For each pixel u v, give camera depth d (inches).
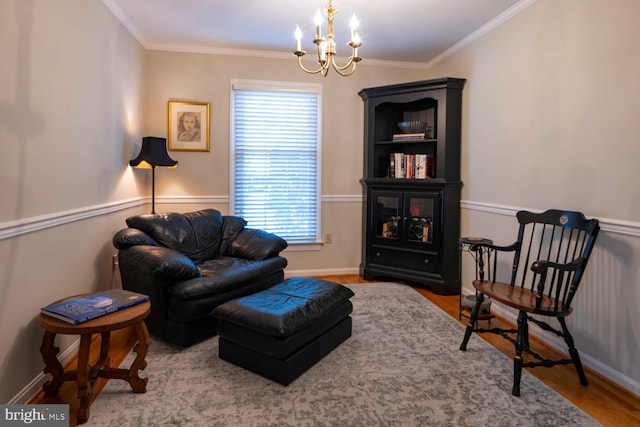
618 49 77.7
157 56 142.9
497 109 117.6
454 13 113.4
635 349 75.1
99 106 100.5
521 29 106.4
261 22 121.8
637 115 74.3
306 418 65.6
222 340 85.8
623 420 66.2
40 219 72.4
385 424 64.2
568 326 90.8
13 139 65.0
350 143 160.9
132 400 70.5
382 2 107.1
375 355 89.4
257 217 156.5
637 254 74.7
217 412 67.1
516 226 109.3
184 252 114.1
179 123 145.9
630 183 75.7
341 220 162.9
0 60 61.5
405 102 143.9
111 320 65.2
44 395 71.6
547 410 68.7
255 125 153.3
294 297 88.3
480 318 103.7
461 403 70.4
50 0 75.8
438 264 139.2
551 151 95.5
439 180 135.9
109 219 109.1
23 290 68.3
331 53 86.9
